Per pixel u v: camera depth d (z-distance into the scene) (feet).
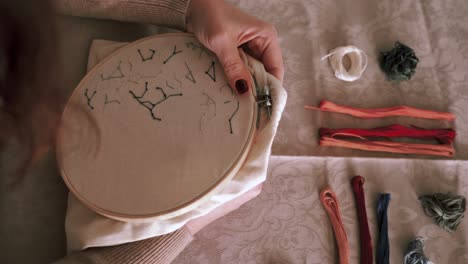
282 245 2.02
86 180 1.46
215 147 1.46
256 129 1.51
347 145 2.21
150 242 1.55
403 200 2.16
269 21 2.51
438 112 2.35
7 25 0.60
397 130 2.27
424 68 2.50
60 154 1.49
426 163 2.24
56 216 1.65
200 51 1.66
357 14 2.58
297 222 2.06
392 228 2.11
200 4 1.69
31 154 0.83
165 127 1.49
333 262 2.01
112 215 1.41
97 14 1.81
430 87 2.45
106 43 1.81
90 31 1.91
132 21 1.88
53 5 0.70
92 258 1.42
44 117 0.76
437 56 2.53
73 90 1.61
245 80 1.52
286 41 2.47
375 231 2.10
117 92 1.56
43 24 0.65
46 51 0.67
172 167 1.43
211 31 1.59
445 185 2.21
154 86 1.57
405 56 2.33
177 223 1.46
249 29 1.77
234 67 1.54
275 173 2.16
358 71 2.37
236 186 1.48
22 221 1.62
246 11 2.52
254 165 1.49
